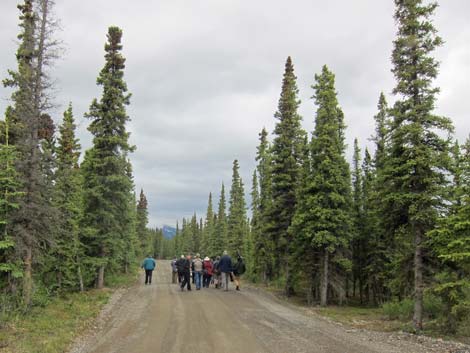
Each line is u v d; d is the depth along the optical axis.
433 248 15.84
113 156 26.19
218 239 62.84
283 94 29.64
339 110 31.19
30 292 15.97
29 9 18.95
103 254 25.77
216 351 10.71
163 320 15.26
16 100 16.91
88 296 21.53
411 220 16.55
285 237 27.33
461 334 15.03
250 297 23.41
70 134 25.86
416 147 16.17
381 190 17.78
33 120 16.77
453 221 14.70
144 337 12.38
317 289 27.66
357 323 17.50
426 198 15.81
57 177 19.98
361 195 28.41
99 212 25.59
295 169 28.22
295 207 26.94
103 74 26.84
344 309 22.48
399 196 16.31
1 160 15.26
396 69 17.36
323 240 22.31
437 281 16.16
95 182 25.98
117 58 26.98
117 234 26.14
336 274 23.84
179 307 18.47
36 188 16.61
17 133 16.78
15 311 14.59
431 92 16.59
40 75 17.14
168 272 52.38
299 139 28.89
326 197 23.22
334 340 12.45
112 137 26.02
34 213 16.30
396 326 16.78
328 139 23.45
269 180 29.14
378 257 26.73
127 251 39.53
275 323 15.13
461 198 14.95
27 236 15.30
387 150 17.48
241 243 51.03
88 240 25.48
